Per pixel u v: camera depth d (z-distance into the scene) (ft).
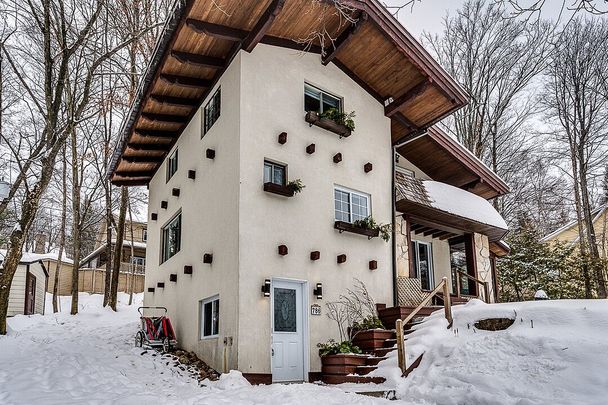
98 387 22.18
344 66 34.65
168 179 41.45
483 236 44.34
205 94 33.45
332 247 30.55
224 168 28.99
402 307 30.37
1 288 33.73
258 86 29.01
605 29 62.90
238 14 26.50
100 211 87.76
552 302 23.35
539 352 19.90
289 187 28.30
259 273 26.30
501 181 44.19
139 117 35.91
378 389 22.74
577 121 65.77
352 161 33.55
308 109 32.04
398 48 31.50
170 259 38.42
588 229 62.64
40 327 45.44
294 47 31.60
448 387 20.20
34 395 19.79
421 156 42.19
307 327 27.89
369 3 28.96
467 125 69.87
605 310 21.07
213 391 21.79
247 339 24.86
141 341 32.99
